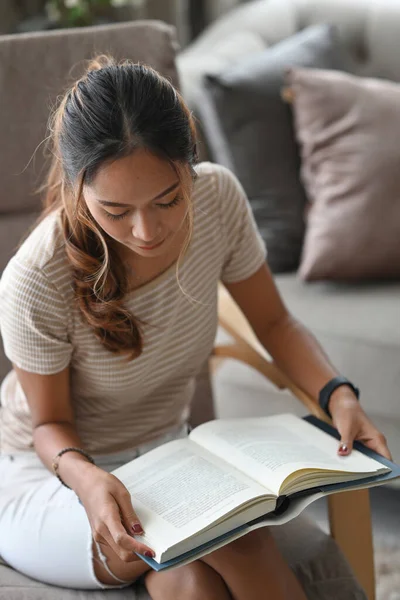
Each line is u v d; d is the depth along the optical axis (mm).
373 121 2145
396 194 2109
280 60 2312
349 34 2557
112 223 1132
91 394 1407
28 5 2984
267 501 1143
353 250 2115
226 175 1437
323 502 2225
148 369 1382
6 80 1684
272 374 1565
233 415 2246
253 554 1217
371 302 2111
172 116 1096
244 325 1631
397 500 2230
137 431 1462
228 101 2219
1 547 1384
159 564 1068
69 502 1340
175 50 1764
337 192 2145
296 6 2646
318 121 2184
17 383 1499
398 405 2023
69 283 1277
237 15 2750
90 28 1729
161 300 1341
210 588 1194
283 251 2260
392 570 1944
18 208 1729
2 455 1485
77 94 1113
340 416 1355
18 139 1694
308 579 1349
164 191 1100
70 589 1319
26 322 1277
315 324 2084
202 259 1394
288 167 2250
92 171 1091
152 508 1164
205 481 1200
